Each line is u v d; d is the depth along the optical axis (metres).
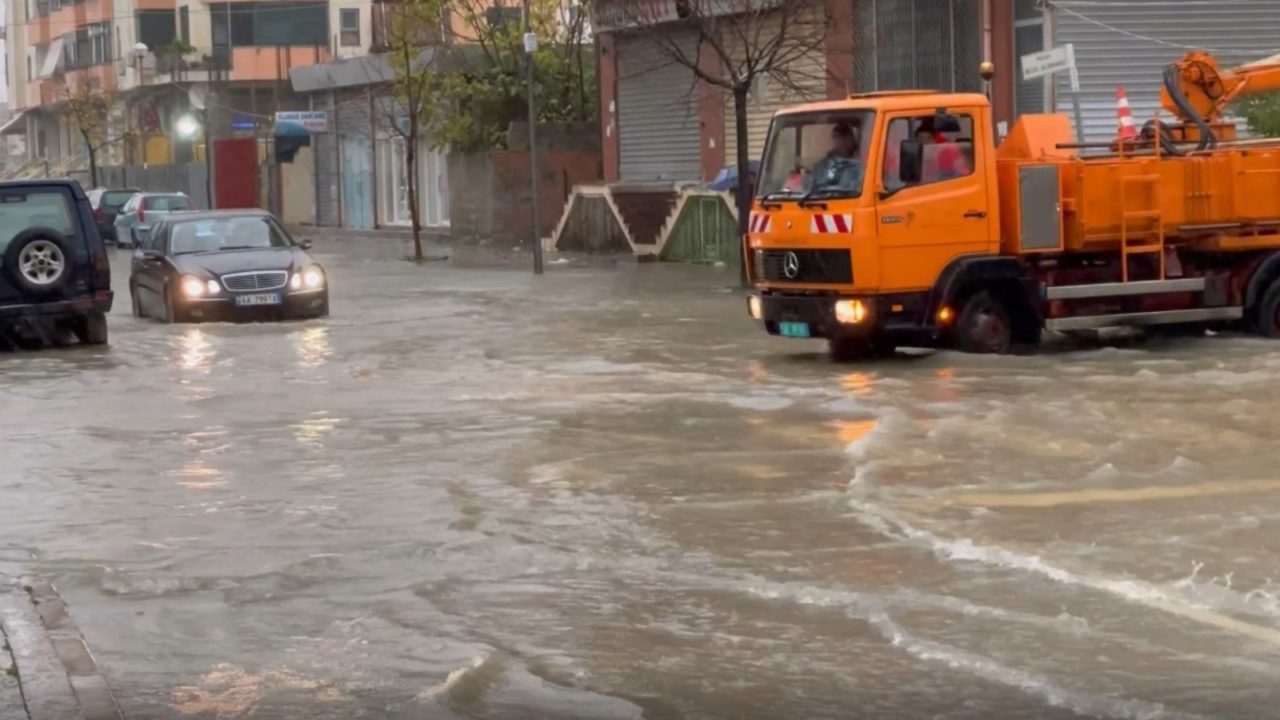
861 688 6.95
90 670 7.32
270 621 8.20
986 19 28.70
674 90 38.56
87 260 21.30
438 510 10.61
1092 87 28.14
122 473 12.29
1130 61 28.19
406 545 9.70
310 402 15.73
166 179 68.25
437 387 16.55
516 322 23.20
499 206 46.09
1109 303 18.08
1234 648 7.36
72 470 12.45
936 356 17.52
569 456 12.40
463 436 13.46
